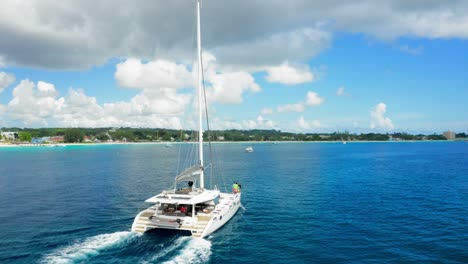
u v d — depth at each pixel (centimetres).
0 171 6600
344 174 5747
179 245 1862
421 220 2500
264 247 1911
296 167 7225
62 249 1819
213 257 1742
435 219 2527
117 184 4603
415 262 1695
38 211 2864
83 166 7712
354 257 1766
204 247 1848
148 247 1827
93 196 3616
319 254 1806
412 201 3228
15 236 2094
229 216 2484
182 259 1677
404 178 5069
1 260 1667
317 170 6519
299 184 4519
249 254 1797
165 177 5469
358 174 5725
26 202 3294
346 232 2206
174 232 2088
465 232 2189
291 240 2039
